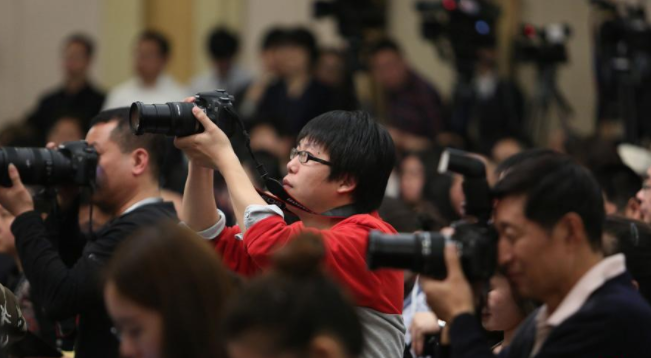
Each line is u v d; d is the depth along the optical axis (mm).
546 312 5125
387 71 16078
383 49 16109
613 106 14898
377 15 16172
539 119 16938
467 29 15938
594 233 4969
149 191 7207
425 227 8195
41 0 18953
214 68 17469
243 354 3938
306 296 3947
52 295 6699
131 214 6922
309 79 15844
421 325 7207
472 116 16281
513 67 18438
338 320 3971
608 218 6609
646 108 14477
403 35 19328
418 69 19234
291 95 15773
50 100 16953
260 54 18203
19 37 18953
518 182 4922
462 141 15398
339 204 6379
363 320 6102
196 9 19297
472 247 4855
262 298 3941
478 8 15945
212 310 4305
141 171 7156
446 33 16031
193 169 6426
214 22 19297
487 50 16328
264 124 13617
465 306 4852
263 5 19344
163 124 5973
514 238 4910
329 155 6320
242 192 6016
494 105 16312
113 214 7238
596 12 15547
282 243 5910
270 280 4004
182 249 4344
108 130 7145
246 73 17578
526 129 16703
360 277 6035
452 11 15883
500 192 4965
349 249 6004
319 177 6320
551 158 5000
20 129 13016
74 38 16953
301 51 15797
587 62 18125
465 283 4863
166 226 4418
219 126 6203
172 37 19234
